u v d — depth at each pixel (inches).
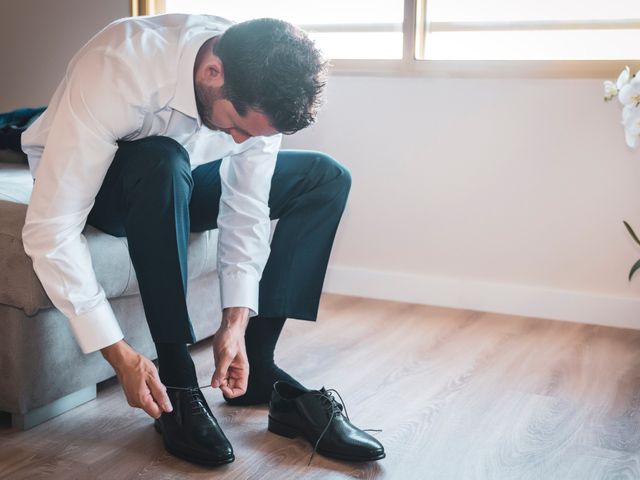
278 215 68.5
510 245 110.4
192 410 58.6
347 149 117.7
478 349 92.0
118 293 68.2
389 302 115.7
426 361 86.4
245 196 64.2
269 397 68.9
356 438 59.1
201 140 61.5
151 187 55.2
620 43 105.0
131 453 59.3
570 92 104.5
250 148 64.0
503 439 64.7
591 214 105.7
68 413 66.6
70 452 59.1
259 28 48.9
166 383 59.6
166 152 55.8
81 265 53.2
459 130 110.8
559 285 108.5
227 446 57.6
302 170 67.1
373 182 117.0
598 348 94.1
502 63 106.9
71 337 65.2
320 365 83.7
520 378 81.4
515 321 106.6
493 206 110.6
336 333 97.0
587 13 106.0
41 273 52.6
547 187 107.4
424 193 114.1
